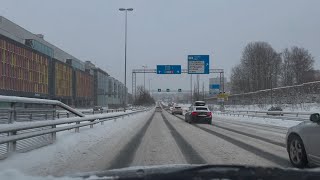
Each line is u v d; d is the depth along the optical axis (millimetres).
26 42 94750
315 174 4609
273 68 110375
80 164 10359
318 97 53906
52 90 101500
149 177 4609
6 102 11086
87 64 150875
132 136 19250
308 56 110625
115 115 31484
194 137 19141
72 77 121438
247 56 112062
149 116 51562
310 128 9273
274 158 11727
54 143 13930
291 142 10273
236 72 119562
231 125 30859
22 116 12195
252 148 14336
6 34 86125
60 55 125125
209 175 4578
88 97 141000
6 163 9781
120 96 196125
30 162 10266
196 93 112250
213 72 71688
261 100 72812
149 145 15258
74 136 16578
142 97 113562
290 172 4637
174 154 12625
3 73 72688
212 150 13711
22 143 11711
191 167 4816
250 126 29250
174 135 20359
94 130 20500
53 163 10352
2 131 9547
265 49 110312
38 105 14195
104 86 165125
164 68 62312
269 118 40438
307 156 9391
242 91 113625
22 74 82000
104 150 13375
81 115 18719
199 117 33438
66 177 4816
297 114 35438
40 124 12164
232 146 15016
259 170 4633
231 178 4543
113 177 4609
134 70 73438
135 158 11664
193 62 56531
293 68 110875
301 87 58844
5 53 73688
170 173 4633
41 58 93688
